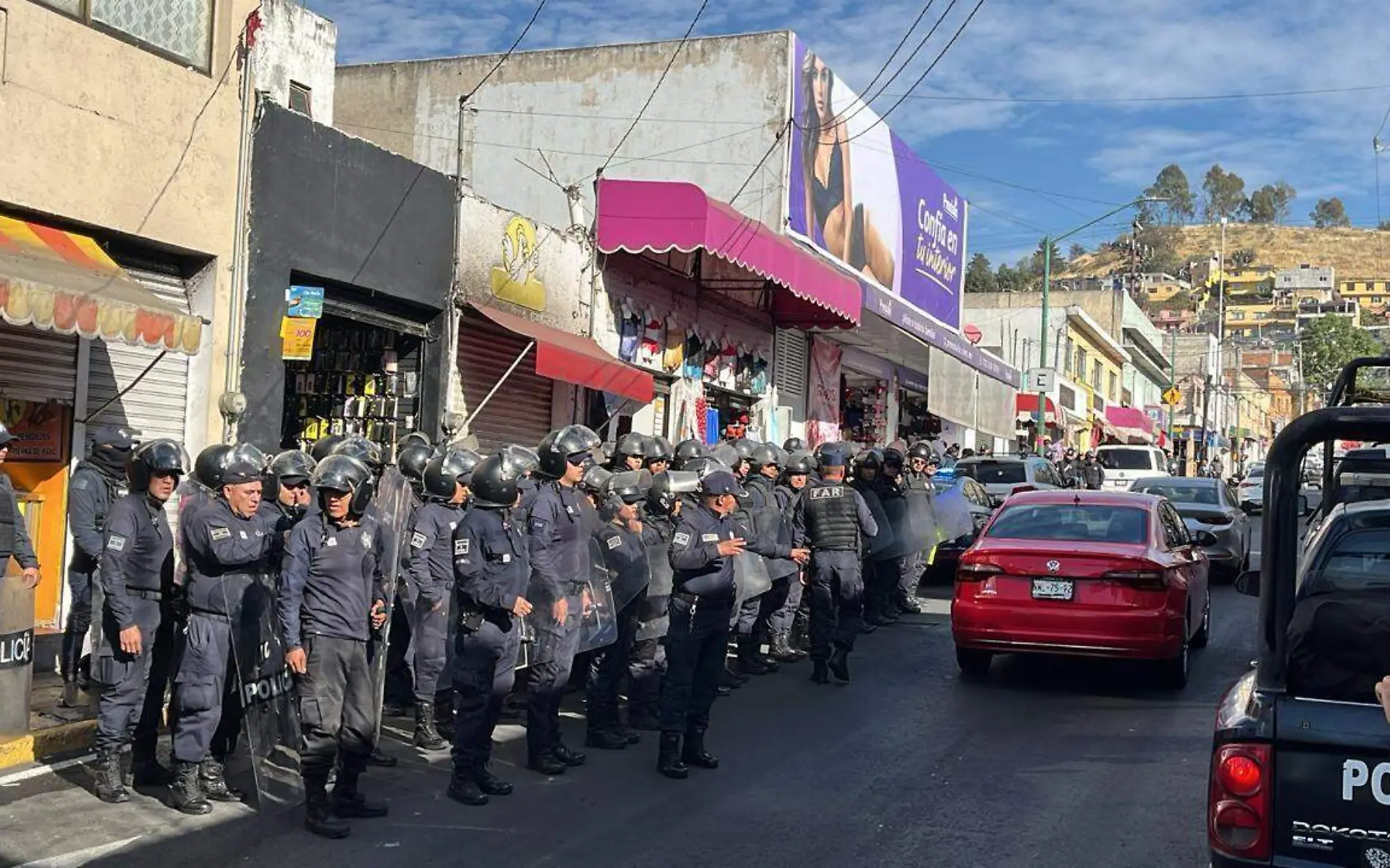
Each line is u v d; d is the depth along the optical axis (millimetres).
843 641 10367
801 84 21000
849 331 23703
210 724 6414
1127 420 52469
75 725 7535
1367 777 3729
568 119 21500
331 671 6230
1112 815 6594
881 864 5777
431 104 22391
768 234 16266
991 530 10961
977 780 7297
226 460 6547
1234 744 3895
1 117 8766
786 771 7504
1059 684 10352
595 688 8211
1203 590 11734
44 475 9711
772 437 21672
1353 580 5082
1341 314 142625
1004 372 30625
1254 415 98250
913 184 27844
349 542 6340
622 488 8336
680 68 20984
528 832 6230
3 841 5820
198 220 10391
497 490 6785
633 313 16812
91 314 8219
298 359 11484
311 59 16625
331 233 11688
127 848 5797
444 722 8508
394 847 5961
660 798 6895
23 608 7156
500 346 14375
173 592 6879
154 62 10000
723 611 7523
